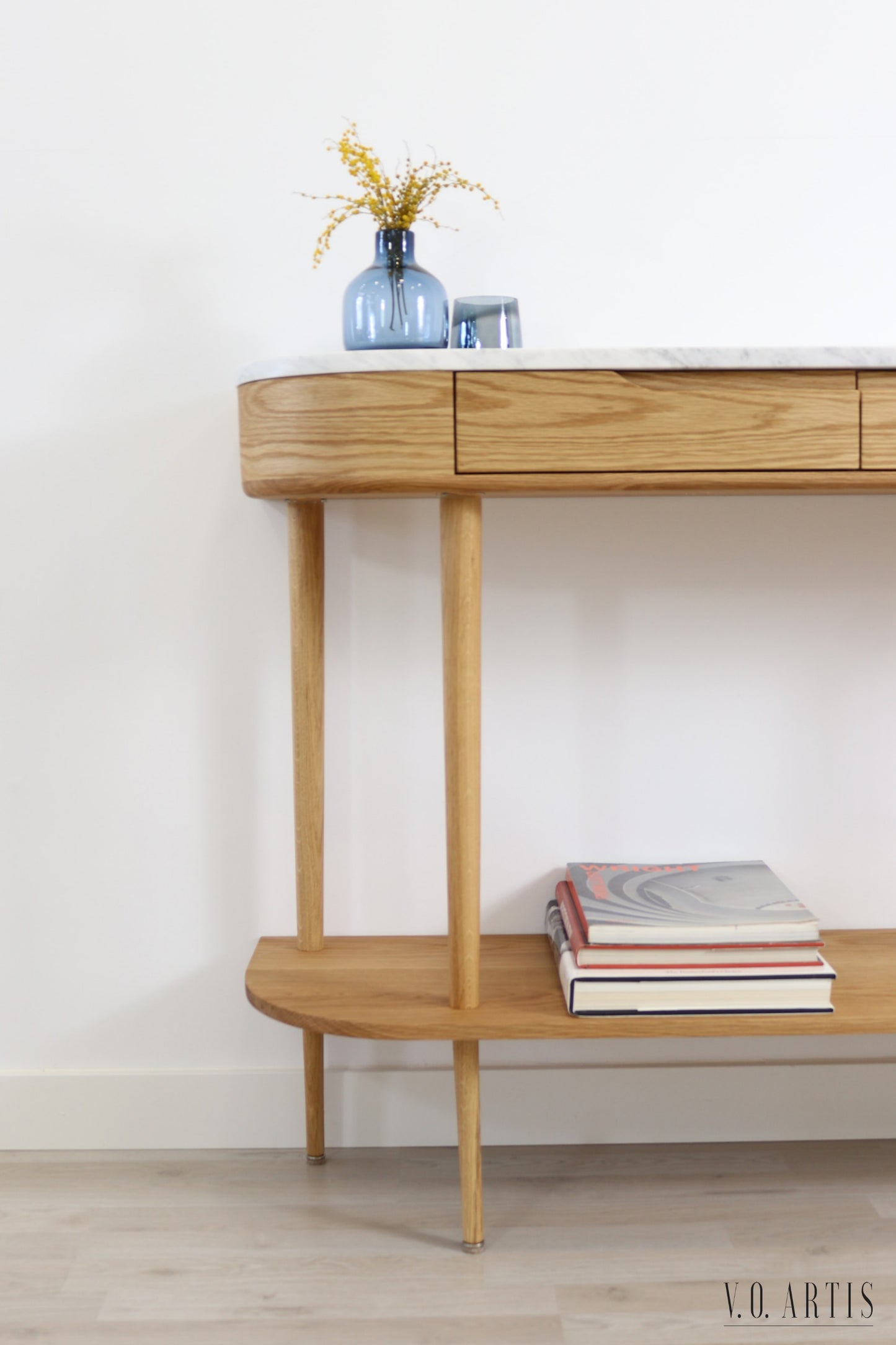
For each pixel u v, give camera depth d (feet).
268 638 4.57
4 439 4.47
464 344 4.03
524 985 4.08
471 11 4.37
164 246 4.42
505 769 4.67
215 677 4.58
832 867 4.75
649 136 4.42
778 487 3.49
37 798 4.62
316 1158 4.55
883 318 4.51
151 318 4.44
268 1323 3.57
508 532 4.57
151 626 4.56
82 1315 3.61
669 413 3.44
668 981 3.77
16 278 4.42
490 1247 3.96
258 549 4.53
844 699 4.67
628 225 4.45
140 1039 4.72
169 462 4.50
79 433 4.48
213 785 4.63
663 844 4.72
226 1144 4.72
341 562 4.55
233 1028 4.72
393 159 4.42
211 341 4.46
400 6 4.36
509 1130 4.71
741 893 4.16
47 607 4.54
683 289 4.48
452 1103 4.70
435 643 4.60
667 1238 4.01
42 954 4.68
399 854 4.68
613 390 3.43
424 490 3.48
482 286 4.47
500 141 4.42
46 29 4.34
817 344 4.50
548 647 4.62
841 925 4.77
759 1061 4.75
